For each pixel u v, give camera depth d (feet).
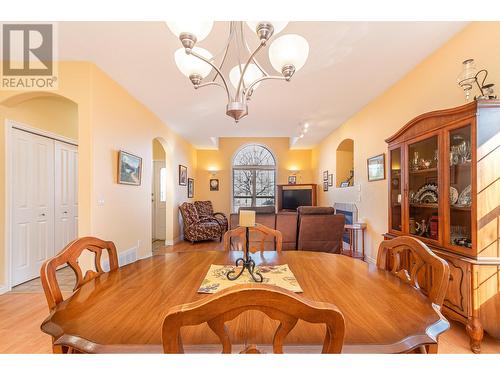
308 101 13.20
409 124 8.18
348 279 4.35
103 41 7.88
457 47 7.64
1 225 9.62
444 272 3.51
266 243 12.21
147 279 4.35
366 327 2.79
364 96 12.49
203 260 5.57
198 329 2.78
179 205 20.59
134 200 12.40
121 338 2.59
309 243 12.07
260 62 9.20
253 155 26.53
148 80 10.60
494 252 5.77
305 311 1.97
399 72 10.02
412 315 3.06
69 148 13.15
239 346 2.45
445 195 6.82
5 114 9.70
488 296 5.74
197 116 15.61
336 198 18.79
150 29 7.29
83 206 9.04
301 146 25.20
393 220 9.55
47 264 3.55
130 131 12.03
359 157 14.71
